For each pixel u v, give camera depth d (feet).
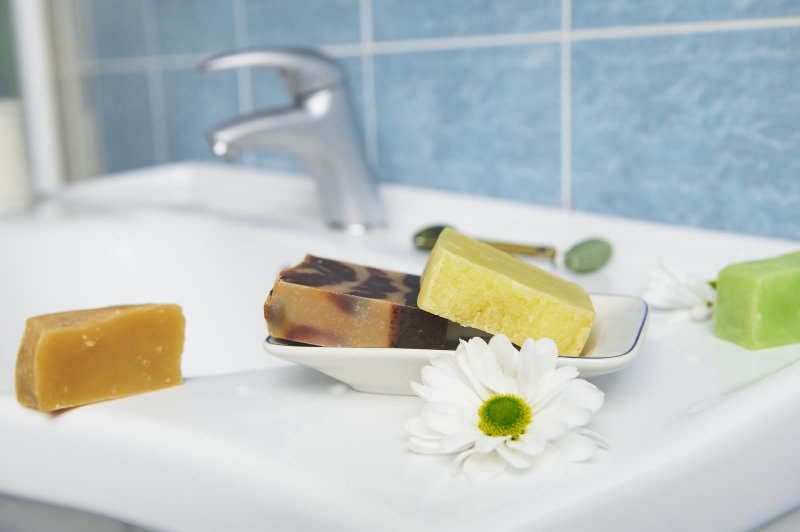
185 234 2.63
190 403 1.36
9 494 1.37
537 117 2.40
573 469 1.16
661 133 2.18
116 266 2.63
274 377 1.46
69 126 3.99
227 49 3.25
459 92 2.57
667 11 2.10
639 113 2.21
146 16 3.51
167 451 1.25
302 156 2.57
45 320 1.35
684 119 2.13
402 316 1.32
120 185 3.34
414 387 1.23
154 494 1.27
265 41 3.12
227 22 3.22
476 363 1.23
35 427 1.33
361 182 2.62
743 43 2.00
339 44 2.88
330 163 2.58
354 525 1.08
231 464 1.21
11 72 3.94
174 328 1.41
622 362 1.27
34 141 4.01
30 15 3.89
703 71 2.07
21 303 2.50
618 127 2.25
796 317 1.54
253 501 1.18
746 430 1.23
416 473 1.16
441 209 2.67
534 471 1.15
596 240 2.15
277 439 1.25
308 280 1.36
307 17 2.95
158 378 1.40
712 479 1.21
